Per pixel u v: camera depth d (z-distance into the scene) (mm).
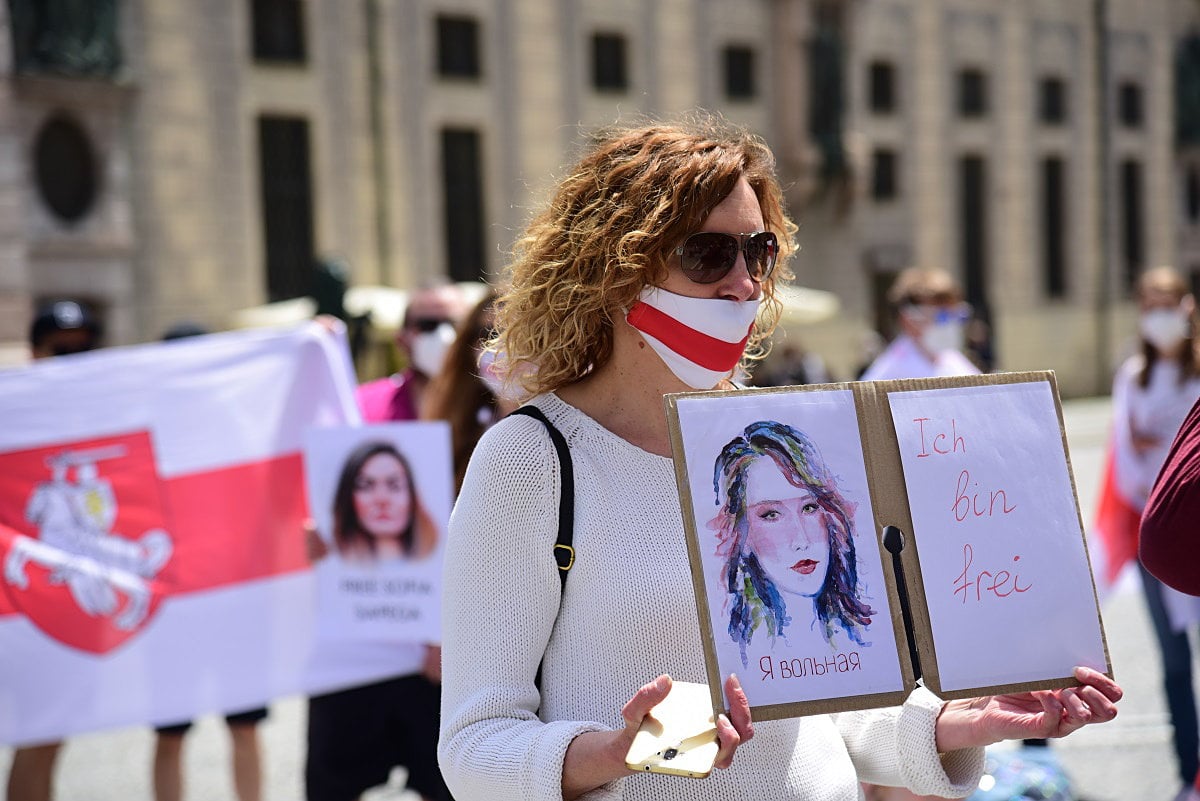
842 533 5336
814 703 5145
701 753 4766
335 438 11867
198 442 12602
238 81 56312
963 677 5305
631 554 5496
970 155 89188
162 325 54219
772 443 5367
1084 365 96562
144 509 12453
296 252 59062
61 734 12148
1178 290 15438
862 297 82750
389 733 11953
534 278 5906
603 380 5906
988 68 89562
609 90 70625
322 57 59156
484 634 5445
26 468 12258
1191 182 105500
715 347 5672
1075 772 15195
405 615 11641
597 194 5793
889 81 84062
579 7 68938
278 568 12648
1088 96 96375
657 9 72188
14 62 49500
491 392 11570
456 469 11641
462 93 64500
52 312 14500
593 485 5582
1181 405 15523
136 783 16453
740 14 76188
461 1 64312
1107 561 16062
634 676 5418
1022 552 5445
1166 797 14219
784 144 78188
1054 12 93625
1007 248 91000
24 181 49656
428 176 63094
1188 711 14148
